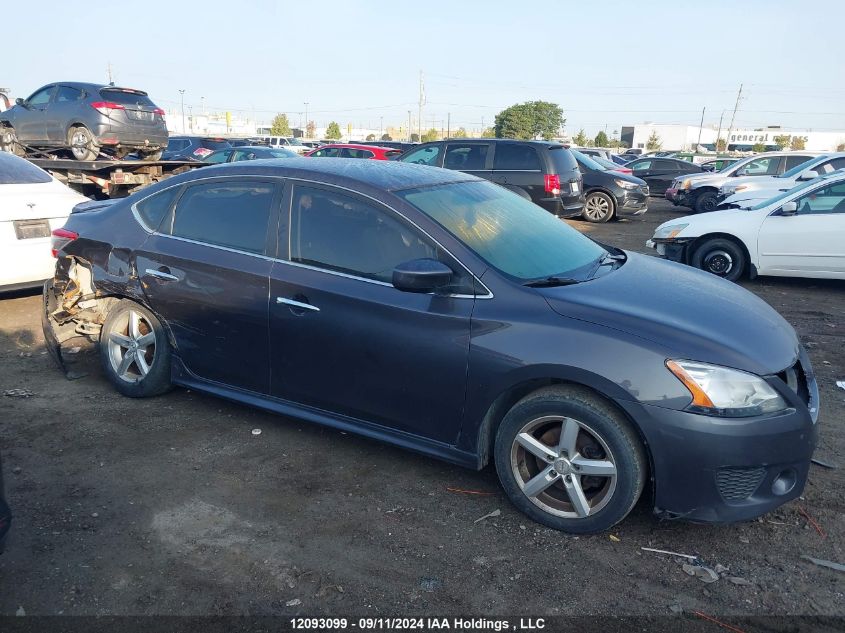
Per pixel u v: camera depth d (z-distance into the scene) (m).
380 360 3.51
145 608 2.68
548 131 88.81
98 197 11.90
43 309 4.97
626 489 3.01
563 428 3.13
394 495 3.51
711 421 2.87
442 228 3.49
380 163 4.29
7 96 15.33
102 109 12.77
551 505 3.24
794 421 2.96
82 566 2.91
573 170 12.82
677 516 3.01
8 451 3.88
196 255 4.12
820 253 8.16
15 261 6.27
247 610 2.68
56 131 13.26
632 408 2.93
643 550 3.08
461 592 2.79
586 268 3.79
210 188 4.24
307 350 3.74
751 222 8.52
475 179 4.47
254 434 4.15
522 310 3.21
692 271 4.20
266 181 4.02
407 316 3.40
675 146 100.81
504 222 3.91
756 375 2.95
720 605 2.73
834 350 5.90
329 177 3.83
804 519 3.32
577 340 3.05
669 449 2.91
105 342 4.64
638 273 3.84
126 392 4.61
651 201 23.28
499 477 3.35
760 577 2.90
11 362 5.28
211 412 4.45
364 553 3.03
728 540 3.15
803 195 8.30
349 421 3.76
